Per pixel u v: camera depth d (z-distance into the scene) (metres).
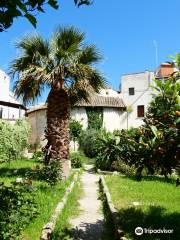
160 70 38.44
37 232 6.86
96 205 11.83
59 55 16.05
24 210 7.43
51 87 16.95
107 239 7.65
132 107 41.25
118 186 14.59
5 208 6.20
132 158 6.11
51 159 15.55
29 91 16.77
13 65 16.56
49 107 16.92
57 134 16.66
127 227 7.51
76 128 36.94
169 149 5.61
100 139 6.40
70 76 17.11
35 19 3.17
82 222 9.26
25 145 26.83
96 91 17.84
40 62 16.25
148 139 5.90
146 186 14.56
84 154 33.56
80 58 16.66
